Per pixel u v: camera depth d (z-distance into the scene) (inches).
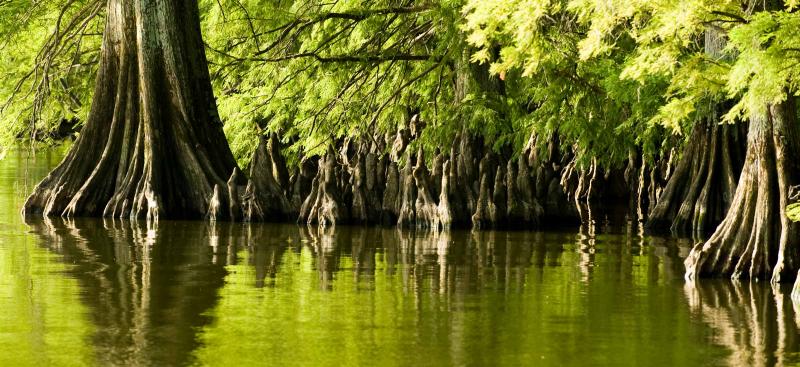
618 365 547.2
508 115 1386.6
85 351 562.9
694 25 781.9
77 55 1690.5
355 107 1541.6
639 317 669.3
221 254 938.1
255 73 1599.4
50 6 1641.2
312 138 1542.8
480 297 732.0
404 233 1163.9
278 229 1178.0
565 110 1429.6
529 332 621.0
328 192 1240.2
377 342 591.8
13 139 1721.2
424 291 754.2
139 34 1302.9
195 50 1326.3
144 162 1283.2
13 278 781.3
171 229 1154.0
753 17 711.7
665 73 829.2
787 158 820.6
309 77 1502.2
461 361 551.5
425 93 1567.4
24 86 1721.2
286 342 588.7
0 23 1536.7
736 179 1222.9
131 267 847.1
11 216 1289.4
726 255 827.4
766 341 604.4
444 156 1364.4
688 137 1267.2
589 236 1165.7
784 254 802.2
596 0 802.2
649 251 1015.0
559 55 1326.3
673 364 551.2
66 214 1283.2
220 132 1328.7
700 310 695.1
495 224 1220.5
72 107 1801.2
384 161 1309.1
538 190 1343.5
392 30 1544.0
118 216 1270.9
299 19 1461.6
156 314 657.6
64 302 690.8
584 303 715.4
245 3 1565.0
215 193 1257.4
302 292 742.5
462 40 1348.4
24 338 590.2
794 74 709.3
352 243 1048.8
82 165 1307.8
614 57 1360.7
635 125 1428.4
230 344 581.9
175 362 543.2
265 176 1269.7
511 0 842.2
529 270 867.4
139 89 1309.1
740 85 724.0
